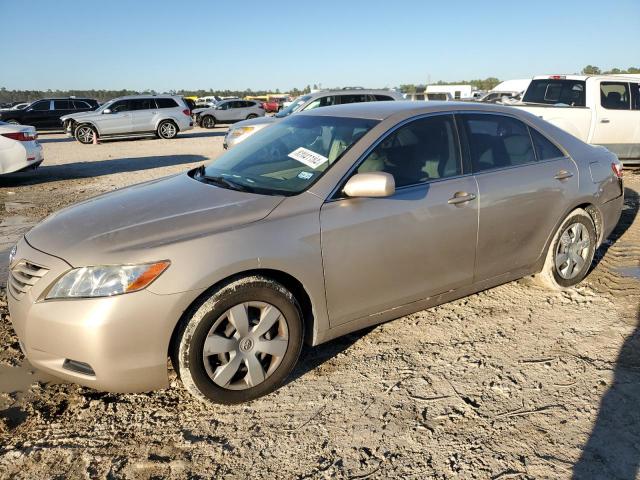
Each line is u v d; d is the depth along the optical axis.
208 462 2.55
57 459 2.57
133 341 2.62
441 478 2.43
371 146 3.38
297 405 2.98
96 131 21.14
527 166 4.04
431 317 4.05
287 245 2.91
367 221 3.18
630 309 4.14
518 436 2.71
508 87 26.89
